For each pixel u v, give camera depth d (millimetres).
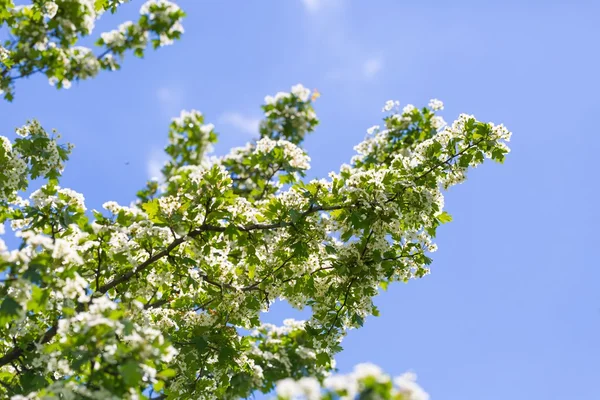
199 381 9641
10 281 6348
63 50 8414
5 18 8180
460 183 10500
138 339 5766
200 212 9875
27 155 10008
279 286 10375
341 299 10453
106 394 5664
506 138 10367
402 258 10695
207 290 10484
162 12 8953
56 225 9047
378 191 9844
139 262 9898
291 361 10312
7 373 8742
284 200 9961
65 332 6098
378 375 4199
